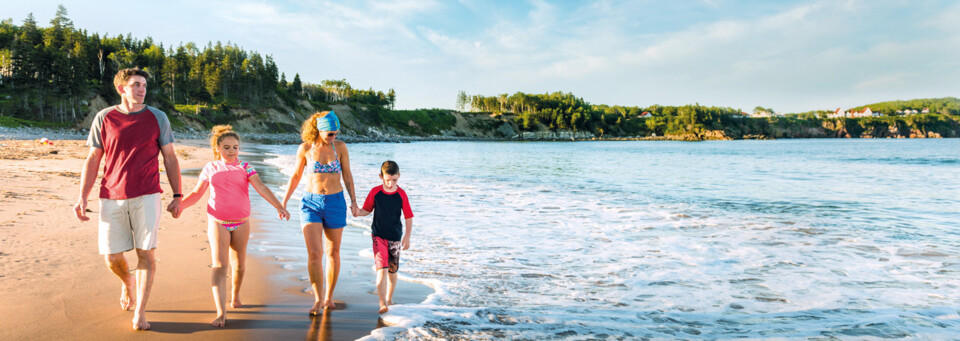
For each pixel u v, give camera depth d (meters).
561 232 8.04
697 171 25.66
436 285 4.93
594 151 65.38
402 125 156.00
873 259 6.29
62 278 4.39
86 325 3.41
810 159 41.38
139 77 3.35
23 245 5.45
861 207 11.77
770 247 6.98
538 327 3.72
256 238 7.02
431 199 12.37
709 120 199.50
